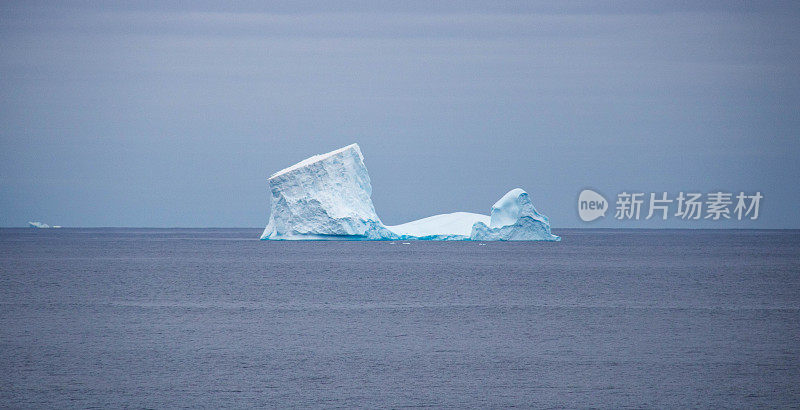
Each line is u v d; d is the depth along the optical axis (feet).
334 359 280.92
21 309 422.82
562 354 290.97
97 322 371.76
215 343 313.12
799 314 406.41
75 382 244.01
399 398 226.99
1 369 261.85
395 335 335.06
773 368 265.54
